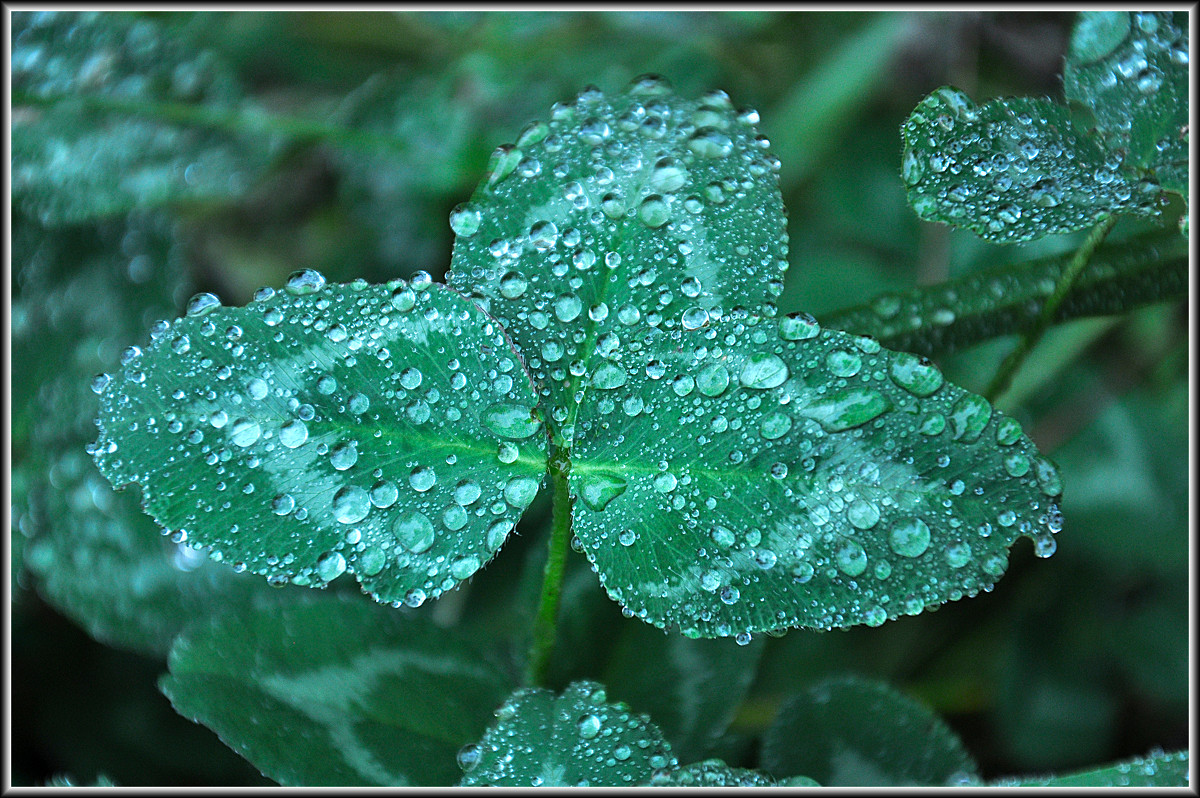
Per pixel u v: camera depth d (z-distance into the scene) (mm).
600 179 175
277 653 177
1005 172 175
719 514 170
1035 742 218
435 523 171
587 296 174
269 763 174
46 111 207
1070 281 182
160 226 220
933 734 180
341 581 199
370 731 177
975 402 168
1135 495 223
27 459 204
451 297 172
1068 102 178
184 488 168
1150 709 219
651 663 185
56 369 208
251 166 224
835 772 179
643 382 172
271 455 169
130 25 210
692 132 176
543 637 178
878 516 168
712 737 183
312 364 170
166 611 199
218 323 170
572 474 172
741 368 171
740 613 169
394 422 171
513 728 171
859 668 218
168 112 213
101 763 206
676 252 174
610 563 171
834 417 169
